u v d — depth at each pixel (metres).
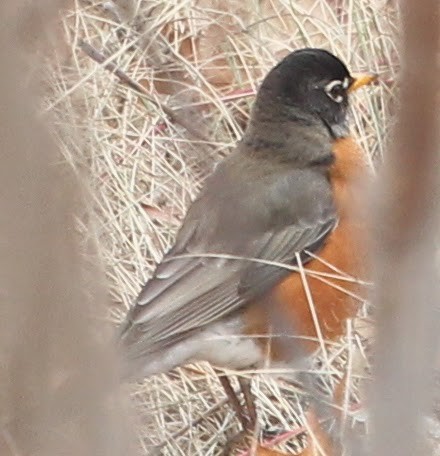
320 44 9.00
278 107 7.89
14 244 1.84
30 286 1.86
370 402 1.96
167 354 6.73
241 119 8.80
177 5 8.72
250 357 6.91
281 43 8.91
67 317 1.91
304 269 6.97
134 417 2.29
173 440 6.66
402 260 1.84
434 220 1.84
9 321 1.85
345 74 8.00
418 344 1.88
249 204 7.38
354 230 7.14
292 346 4.96
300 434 6.75
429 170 1.78
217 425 7.01
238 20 8.71
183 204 8.10
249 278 7.10
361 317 7.28
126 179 7.99
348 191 7.51
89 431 1.98
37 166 1.85
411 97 1.73
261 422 6.91
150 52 8.67
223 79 8.88
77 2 8.50
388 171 1.80
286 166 7.70
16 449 2.14
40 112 2.09
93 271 2.09
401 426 1.91
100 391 1.98
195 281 7.00
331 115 7.96
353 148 7.93
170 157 8.40
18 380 1.89
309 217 7.34
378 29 8.67
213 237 7.22
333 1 9.23
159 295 6.86
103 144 7.97
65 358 1.92
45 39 2.48
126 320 6.73
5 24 1.82
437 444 5.05
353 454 2.66
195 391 7.10
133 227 7.77
